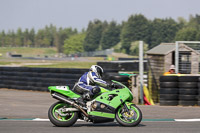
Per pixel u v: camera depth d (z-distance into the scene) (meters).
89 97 26.62
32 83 58.88
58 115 27.33
